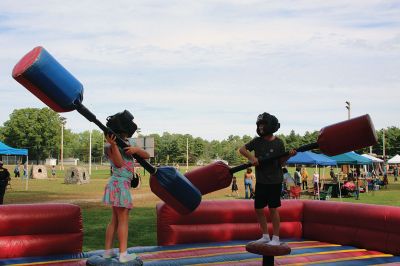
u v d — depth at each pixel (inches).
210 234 261.3
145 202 678.5
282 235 283.9
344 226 269.0
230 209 268.1
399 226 243.3
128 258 177.3
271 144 201.8
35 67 151.6
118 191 176.7
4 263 208.1
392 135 3284.9
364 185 987.9
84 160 5231.3
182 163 4274.1
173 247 245.8
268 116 201.8
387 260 233.6
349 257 237.0
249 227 270.8
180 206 187.2
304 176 1027.3
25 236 224.4
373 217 254.8
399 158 1405.0
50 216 228.5
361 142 186.1
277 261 222.7
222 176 210.8
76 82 164.1
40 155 4195.4
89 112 167.5
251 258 224.1
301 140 3553.2
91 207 585.3
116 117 181.2
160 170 179.9
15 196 773.9
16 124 3993.6
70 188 999.6
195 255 228.7
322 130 192.9
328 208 278.4
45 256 223.3
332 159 827.4
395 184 1264.8
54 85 157.0
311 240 282.0
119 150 179.0
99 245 323.6
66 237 231.0
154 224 431.8
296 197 774.5
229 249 242.2
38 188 999.6
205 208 262.5
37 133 4015.8
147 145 1660.9
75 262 209.5
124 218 179.9
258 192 202.2
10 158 4028.1
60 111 165.3
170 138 4534.9
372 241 253.4
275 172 200.7
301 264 219.8
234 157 4640.8
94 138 5319.9
